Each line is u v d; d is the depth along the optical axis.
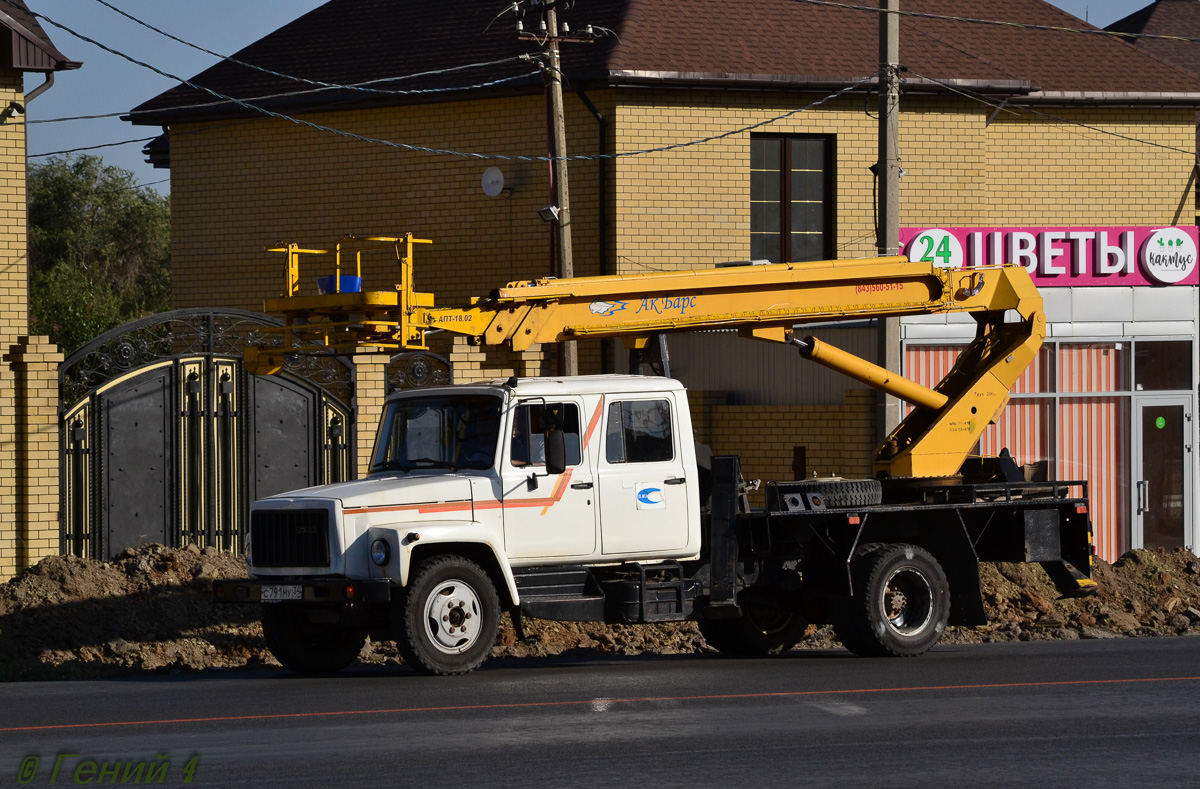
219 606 32.56
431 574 24.66
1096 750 18.17
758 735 19.00
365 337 25.12
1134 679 24.55
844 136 51.00
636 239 49.00
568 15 51.47
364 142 53.62
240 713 20.72
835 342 46.56
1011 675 25.09
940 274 31.25
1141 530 48.03
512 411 26.28
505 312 26.31
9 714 20.84
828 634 34.09
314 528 25.02
